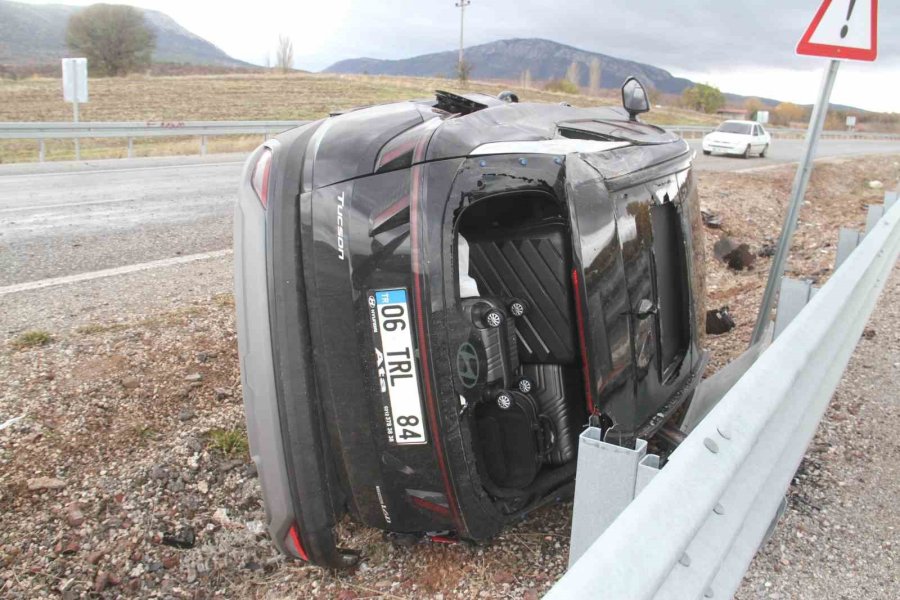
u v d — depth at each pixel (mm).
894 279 7176
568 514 3635
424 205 2754
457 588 3135
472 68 56719
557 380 3150
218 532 3791
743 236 10461
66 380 4641
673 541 1567
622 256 3059
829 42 4656
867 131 78875
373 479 2949
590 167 2988
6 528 3568
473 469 2902
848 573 2986
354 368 2842
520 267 3084
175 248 8117
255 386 2926
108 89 40562
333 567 3178
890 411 4398
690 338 3891
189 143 21922
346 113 3424
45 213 9766
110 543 3605
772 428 2477
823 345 3215
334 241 2814
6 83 44156
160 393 4691
